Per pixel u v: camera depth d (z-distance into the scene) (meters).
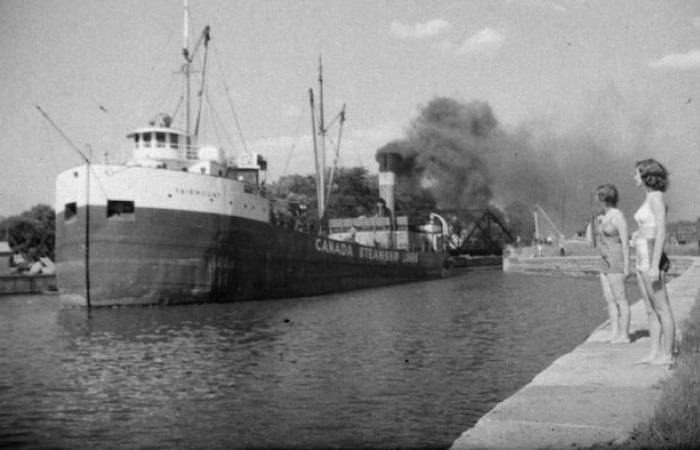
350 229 79.31
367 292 53.75
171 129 42.31
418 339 23.64
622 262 11.62
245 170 49.28
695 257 52.56
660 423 6.09
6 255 83.38
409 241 80.31
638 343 11.34
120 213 36.00
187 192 37.28
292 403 13.97
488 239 116.62
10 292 65.50
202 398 14.83
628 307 11.60
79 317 32.66
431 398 14.10
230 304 39.78
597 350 10.77
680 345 9.96
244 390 15.49
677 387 7.00
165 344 23.52
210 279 38.72
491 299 42.41
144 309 35.81
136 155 42.25
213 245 38.53
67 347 23.44
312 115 65.88
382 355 20.06
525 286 56.31
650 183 9.25
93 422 13.07
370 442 11.03
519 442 6.08
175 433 12.09
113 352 22.03
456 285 61.41
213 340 24.25
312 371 17.62
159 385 16.47
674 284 24.05
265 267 43.88
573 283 58.88
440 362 18.59
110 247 35.47
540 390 8.03
